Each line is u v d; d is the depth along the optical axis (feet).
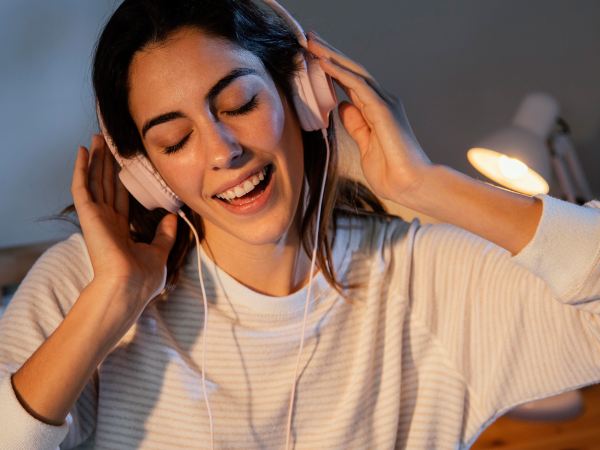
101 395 2.76
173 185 2.53
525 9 5.55
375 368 3.02
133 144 2.56
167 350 2.78
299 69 2.62
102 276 2.49
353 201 3.25
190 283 2.90
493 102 5.68
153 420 2.73
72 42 4.67
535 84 5.75
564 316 2.66
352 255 3.12
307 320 2.93
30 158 4.79
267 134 2.43
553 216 2.48
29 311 2.66
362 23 5.19
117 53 2.30
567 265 2.47
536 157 4.61
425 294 3.09
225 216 2.58
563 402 4.58
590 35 5.76
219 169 2.39
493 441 4.41
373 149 2.78
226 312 2.88
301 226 2.97
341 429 2.88
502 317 2.89
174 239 2.85
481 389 2.99
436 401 3.04
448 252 3.08
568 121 5.94
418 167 2.63
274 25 2.64
